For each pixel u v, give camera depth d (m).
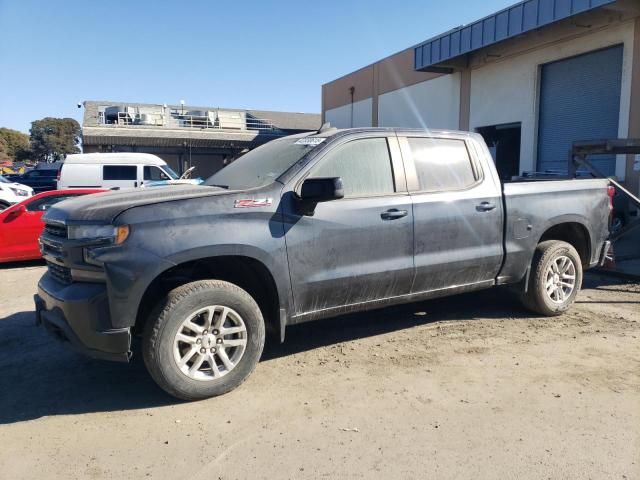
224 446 3.33
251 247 4.05
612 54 14.27
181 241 3.83
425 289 5.06
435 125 21.80
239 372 4.07
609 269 8.27
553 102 16.27
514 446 3.28
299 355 4.86
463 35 17.47
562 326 5.61
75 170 17.45
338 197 4.07
